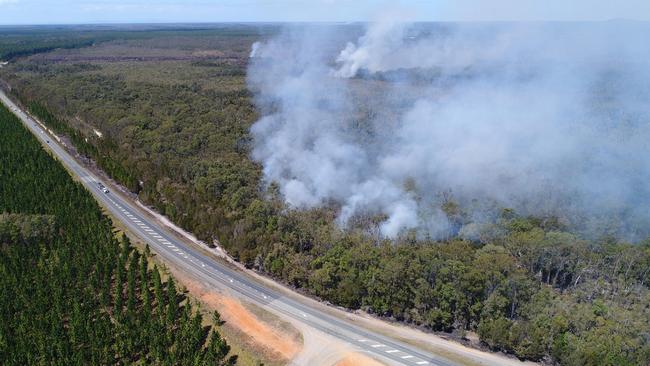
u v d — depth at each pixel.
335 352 98.44
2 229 126.12
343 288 112.38
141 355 93.81
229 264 131.38
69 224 135.00
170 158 189.88
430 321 105.75
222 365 93.81
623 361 88.88
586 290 115.31
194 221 146.50
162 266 126.94
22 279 109.62
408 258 115.19
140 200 166.88
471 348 101.38
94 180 184.75
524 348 96.75
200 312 108.81
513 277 108.19
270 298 116.25
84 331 95.44
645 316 103.31
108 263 116.12
